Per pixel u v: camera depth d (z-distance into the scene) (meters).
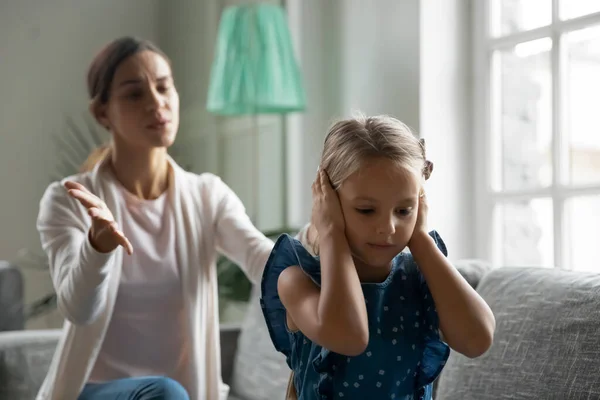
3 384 2.27
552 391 1.48
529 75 2.49
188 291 1.96
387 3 2.83
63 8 4.58
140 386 1.72
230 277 3.32
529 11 2.50
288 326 1.36
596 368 1.43
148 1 4.80
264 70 3.32
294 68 3.33
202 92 4.41
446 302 1.26
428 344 1.34
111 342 1.91
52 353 2.34
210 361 2.02
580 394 1.43
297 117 3.62
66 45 4.59
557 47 2.38
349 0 3.18
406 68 2.70
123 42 2.01
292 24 3.56
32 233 4.47
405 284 1.34
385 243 1.20
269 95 3.30
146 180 2.03
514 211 2.52
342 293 1.19
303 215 3.59
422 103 2.61
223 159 4.23
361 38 3.07
